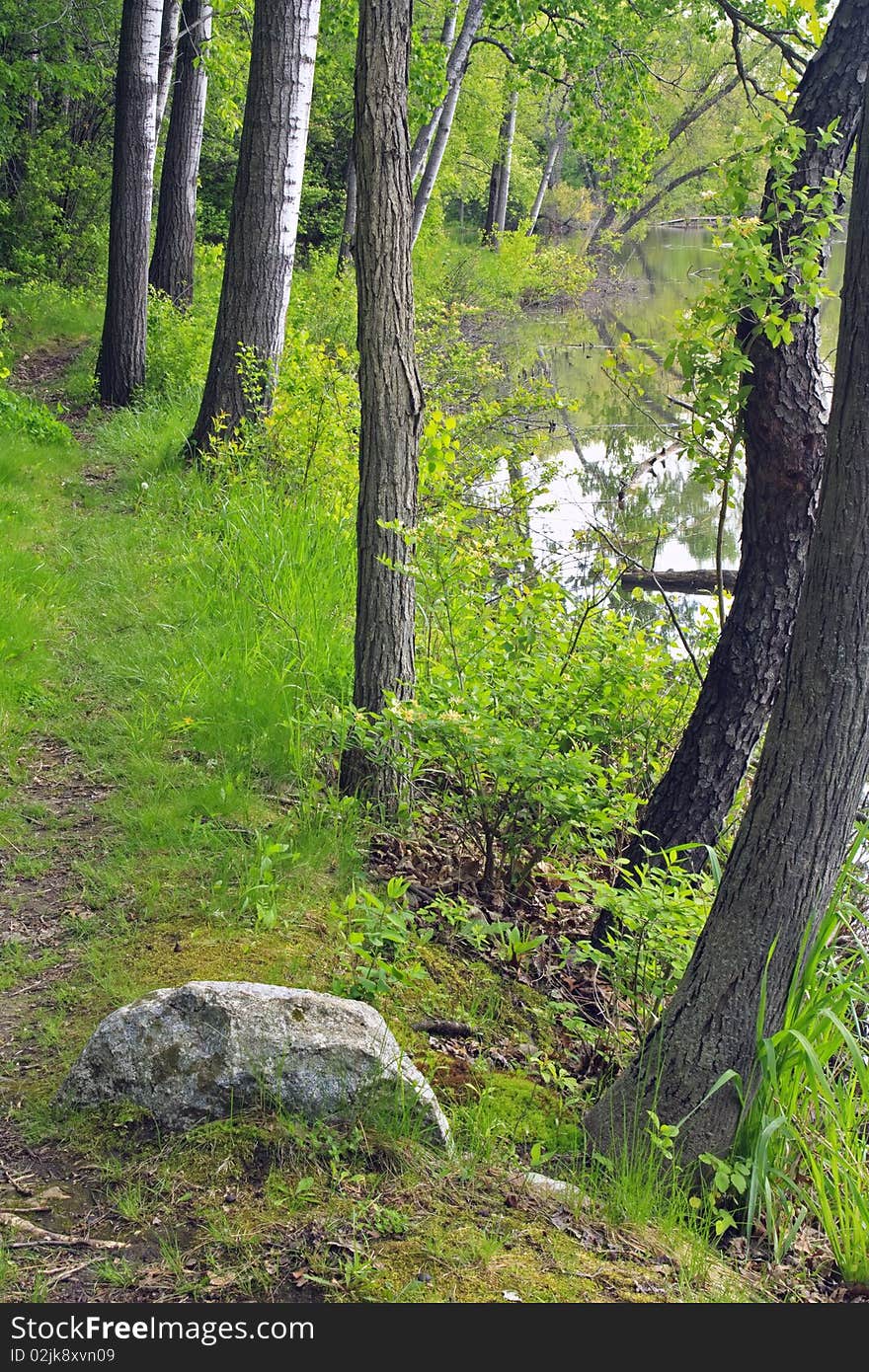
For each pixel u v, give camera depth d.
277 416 9.98
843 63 4.91
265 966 4.06
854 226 3.10
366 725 5.09
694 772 5.43
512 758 4.87
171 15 18.50
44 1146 3.13
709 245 5.09
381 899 4.73
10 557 8.18
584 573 9.19
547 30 16.05
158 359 15.38
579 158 45.28
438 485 6.50
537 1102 3.85
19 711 6.21
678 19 19.56
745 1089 3.55
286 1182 3.01
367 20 4.83
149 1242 2.82
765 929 3.46
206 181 32.56
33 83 21.84
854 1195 3.57
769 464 5.12
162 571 8.52
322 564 8.01
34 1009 3.80
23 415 12.22
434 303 12.61
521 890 5.24
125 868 4.74
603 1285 2.93
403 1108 3.24
